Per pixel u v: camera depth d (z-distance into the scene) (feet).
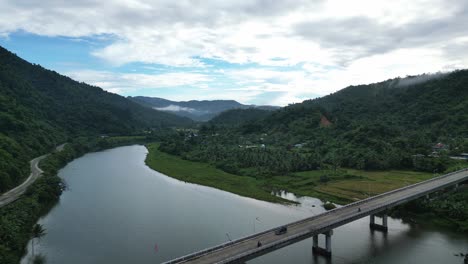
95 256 312.91
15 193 456.86
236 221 413.80
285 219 422.41
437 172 652.07
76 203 485.97
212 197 536.83
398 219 428.15
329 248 318.24
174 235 365.61
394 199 408.26
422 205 437.58
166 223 404.16
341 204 487.20
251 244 282.15
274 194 556.51
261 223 406.21
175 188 598.34
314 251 328.70
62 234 365.20
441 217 415.64
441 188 470.80
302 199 524.93
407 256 318.86
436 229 391.45
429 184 487.20
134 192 562.25
